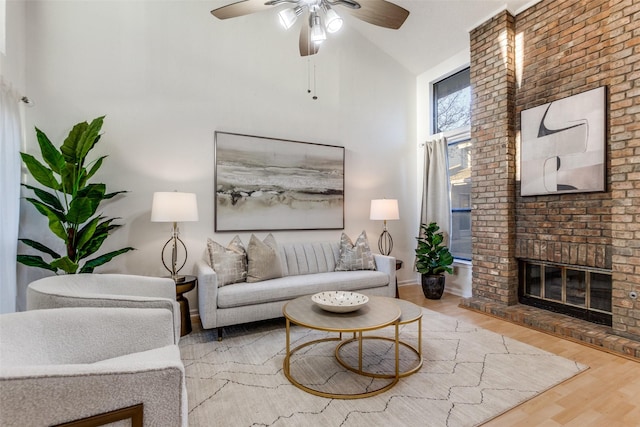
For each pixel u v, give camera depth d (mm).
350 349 2529
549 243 3197
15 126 2457
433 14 3873
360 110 4473
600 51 2828
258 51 3771
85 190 2602
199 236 3426
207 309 2652
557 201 3146
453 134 4387
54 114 2885
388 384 1987
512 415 1691
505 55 3488
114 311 1427
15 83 2613
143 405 888
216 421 1636
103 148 3047
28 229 2775
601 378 2070
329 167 4176
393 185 4738
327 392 1900
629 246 2543
